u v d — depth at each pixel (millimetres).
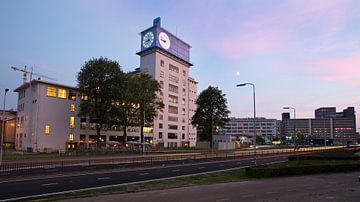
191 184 22359
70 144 70812
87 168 32094
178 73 110312
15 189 19562
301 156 42750
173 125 105250
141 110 72625
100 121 66750
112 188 19922
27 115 69812
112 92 65688
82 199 16391
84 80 65875
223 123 90438
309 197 17266
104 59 68375
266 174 26531
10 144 77688
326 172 30109
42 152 58688
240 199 16609
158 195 17781
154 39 100875
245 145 118375
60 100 69812
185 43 114625
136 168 33812
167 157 49625
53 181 23219
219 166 37844
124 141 71875
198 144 91438
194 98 119688
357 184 22703
